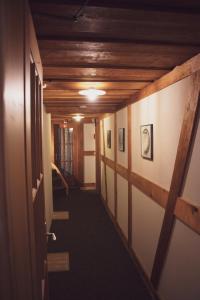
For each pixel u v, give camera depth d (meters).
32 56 0.99
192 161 1.81
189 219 1.84
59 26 1.29
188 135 1.82
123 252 3.75
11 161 0.50
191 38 1.48
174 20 1.24
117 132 4.51
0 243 0.45
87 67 1.98
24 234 0.62
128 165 3.68
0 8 0.44
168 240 2.23
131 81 2.53
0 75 0.43
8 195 0.47
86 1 1.05
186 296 1.94
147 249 2.90
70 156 8.20
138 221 3.25
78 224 4.93
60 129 8.07
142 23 1.27
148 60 1.86
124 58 1.79
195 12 1.18
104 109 4.73
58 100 3.65
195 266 1.81
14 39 0.57
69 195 7.23
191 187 1.83
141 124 3.01
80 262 3.46
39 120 1.31
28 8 0.85
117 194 4.60
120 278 3.06
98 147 7.19
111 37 1.46
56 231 4.56
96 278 3.06
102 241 4.14
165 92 2.26
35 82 1.09
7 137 0.47
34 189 0.99
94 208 5.99
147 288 2.84
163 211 2.40
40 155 1.35
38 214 1.12
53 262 3.45
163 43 1.54
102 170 6.61
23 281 0.58
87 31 1.36
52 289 2.85
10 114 0.49
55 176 7.25
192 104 1.76
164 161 2.34
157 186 2.49
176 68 2.01
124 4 1.12
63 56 1.73
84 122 8.06
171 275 2.22
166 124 2.27
